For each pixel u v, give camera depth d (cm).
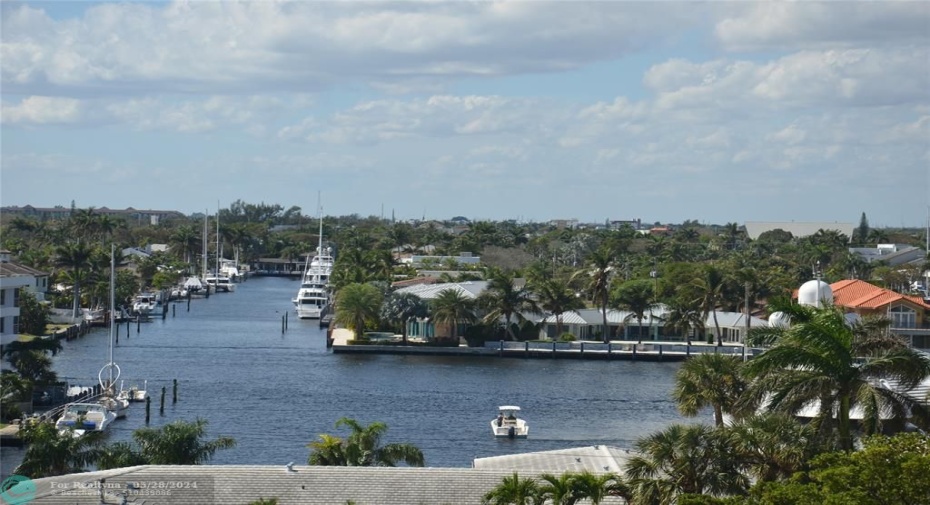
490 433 10781
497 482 6191
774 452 5362
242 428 10744
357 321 17700
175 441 7206
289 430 10681
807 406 6022
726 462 5478
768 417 5522
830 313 5681
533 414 11881
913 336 16475
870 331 5941
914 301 16962
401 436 10538
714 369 8188
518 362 16388
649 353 16875
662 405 12544
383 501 5950
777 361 5553
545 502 5825
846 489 4575
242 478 6162
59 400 11519
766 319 18300
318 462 6969
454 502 5969
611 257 18025
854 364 5822
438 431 10844
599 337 18750
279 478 6172
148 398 11306
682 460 5456
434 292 18575
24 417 10250
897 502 4497
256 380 14112
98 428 10500
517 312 17400
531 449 10006
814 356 5509
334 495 5991
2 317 12675
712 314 18950
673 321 17912
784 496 4703
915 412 5638
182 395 12812
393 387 13662
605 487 5631
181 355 16675
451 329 17712
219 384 13725
